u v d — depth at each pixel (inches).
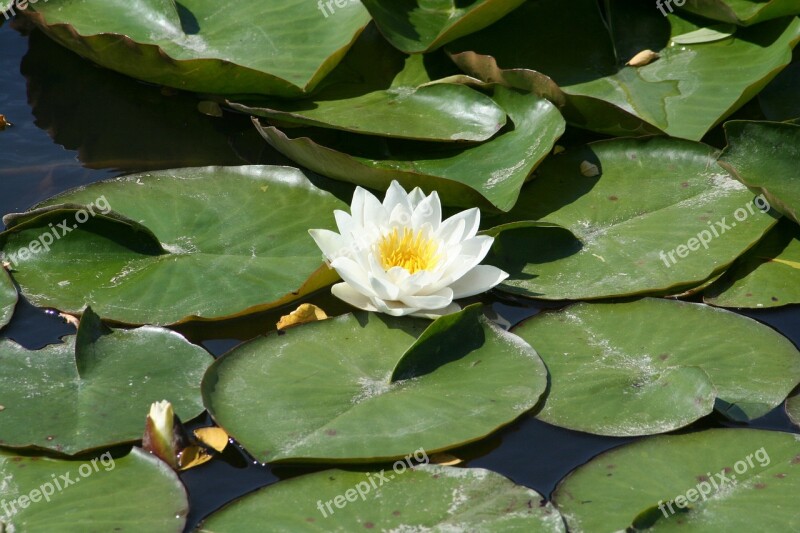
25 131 185.6
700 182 164.1
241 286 144.1
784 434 119.4
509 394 123.9
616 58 187.2
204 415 123.4
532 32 192.1
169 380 127.5
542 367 128.6
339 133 178.4
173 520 107.2
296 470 116.1
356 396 123.7
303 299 147.1
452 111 175.2
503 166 163.0
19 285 144.7
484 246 139.3
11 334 137.4
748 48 185.3
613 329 138.1
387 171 153.3
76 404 122.0
